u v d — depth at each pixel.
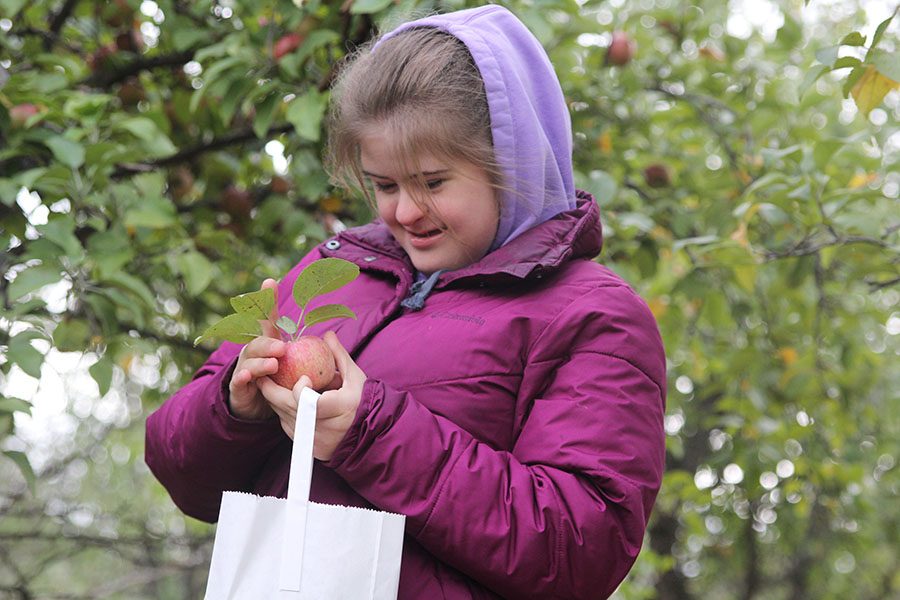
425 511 1.53
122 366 4.61
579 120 4.11
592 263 1.81
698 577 8.88
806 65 4.75
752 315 4.80
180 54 3.72
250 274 3.90
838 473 4.79
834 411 4.98
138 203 3.13
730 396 4.95
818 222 3.30
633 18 4.61
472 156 1.68
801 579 8.76
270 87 3.18
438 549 1.55
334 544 1.43
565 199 1.85
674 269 4.80
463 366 1.66
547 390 1.69
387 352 1.70
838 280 4.82
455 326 1.70
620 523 1.58
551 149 1.83
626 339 1.69
